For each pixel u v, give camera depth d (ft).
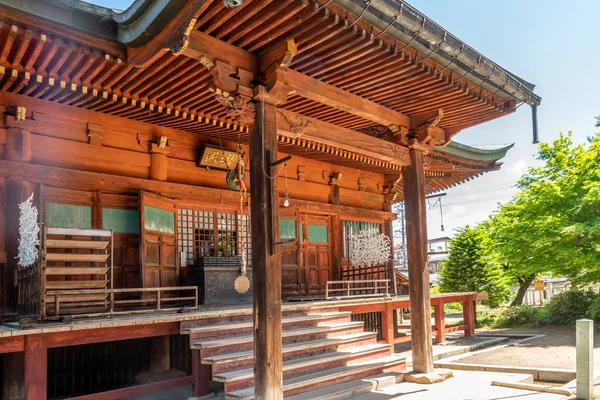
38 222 22.43
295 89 21.99
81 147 27.55
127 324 21.52
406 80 23.75
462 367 32.01
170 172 31.53
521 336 47.85
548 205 52.31
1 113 24.53
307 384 23.02
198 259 32.01
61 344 20.03
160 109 25.81
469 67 23.62
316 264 40.78
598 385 24.82
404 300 37.42
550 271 56.70
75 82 22.59
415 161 29.27
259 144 20.30
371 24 19.01
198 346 22.35
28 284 22.22
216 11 17.04
